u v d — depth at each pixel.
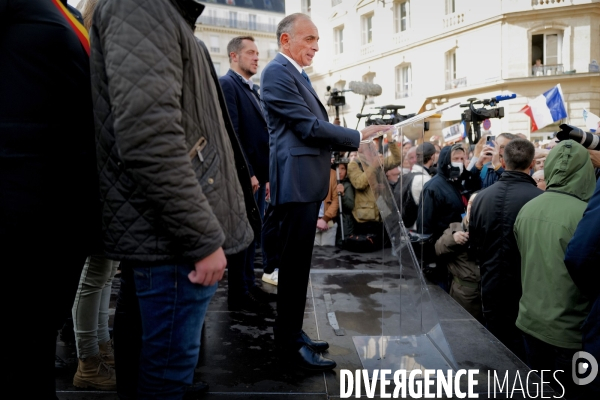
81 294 1.92
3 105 1.17
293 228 2.15
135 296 1.58
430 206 3.64
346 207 5.07
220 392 1.95
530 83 16.38
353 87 5.68
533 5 16.00
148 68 1.11
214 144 1.32
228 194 1.34
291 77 2.15
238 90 3.27
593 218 1.89
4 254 1.18
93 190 1.40
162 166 1.10
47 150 1.23
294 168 2.12
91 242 1.42
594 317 1.86
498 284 2.80
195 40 1.31
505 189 2.79
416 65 19.73
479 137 5.39
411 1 19.73
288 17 2.24
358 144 2.15
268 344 2.44
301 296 2.18
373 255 4.74
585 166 2.37
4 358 1.22
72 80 1.27
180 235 1.14
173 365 1.28
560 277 2.23
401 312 2.21
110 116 1.20
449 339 2.58
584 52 15.97
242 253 2.96
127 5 1.14
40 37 1.20
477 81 17.47
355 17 22.64
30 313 1.25
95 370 1.96
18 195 1.18
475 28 17.33
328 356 2.31
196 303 1.27
